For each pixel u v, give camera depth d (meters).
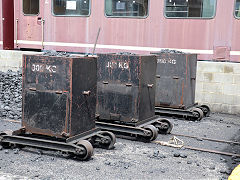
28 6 11.74
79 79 5.50
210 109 9.45
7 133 5.80
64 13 11.18
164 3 9.90
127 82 6.66
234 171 3.62
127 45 10.41
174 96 8.39
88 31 10.88
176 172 5.06
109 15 10.55
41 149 5.79
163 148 6.23
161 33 10.01
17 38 12.05
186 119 8.63
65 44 11.25
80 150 5.20
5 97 9.19
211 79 9.34
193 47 9.72
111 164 5.24
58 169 4.96
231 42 9.34
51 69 5.43
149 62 6.89
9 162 5.16
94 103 5.99
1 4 12.18
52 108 5.48
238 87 9.09
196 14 9.61
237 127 8.00
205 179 4.84
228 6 9.30
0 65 11.40
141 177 4.80
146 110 6.95
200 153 6.05
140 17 10.20
